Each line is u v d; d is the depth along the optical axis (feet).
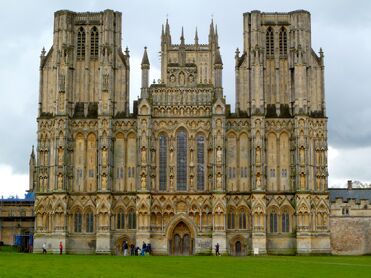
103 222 437.99
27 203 579.07
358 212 451.53
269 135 449.89
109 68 453.17
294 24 456.45
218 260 318.04
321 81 453.17
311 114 449.06
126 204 444.55
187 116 452.35
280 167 445.78
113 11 467.11
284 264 282.15
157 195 444.14
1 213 566.36
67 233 440.04
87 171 449.89
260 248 430.61
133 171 449.06
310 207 433.89
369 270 241.76
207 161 449.06
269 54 461.78
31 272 206.59
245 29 461.78
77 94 460.96
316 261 316.60
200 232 439.63
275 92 457.68
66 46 456.45
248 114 452.76
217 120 443.73
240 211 442.50
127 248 435.53
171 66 458.50
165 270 230.68
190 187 445.37
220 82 451.12
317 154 444.14
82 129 453.58
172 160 447.83
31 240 513.45
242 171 447.42
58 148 443.73
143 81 450.30
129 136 453.17
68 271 215.10
